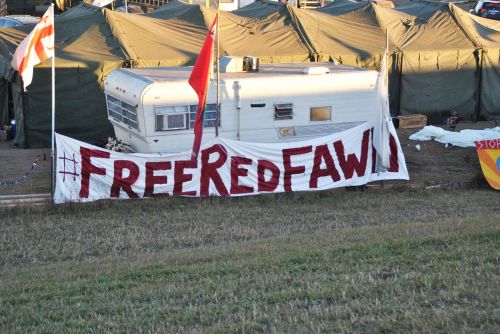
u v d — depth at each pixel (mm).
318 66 17984
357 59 22812
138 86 15453
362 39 23594
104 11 21672
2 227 12797
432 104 23734
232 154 14906
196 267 8844
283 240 10844
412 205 14336
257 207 14422
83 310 7168
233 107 15977
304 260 8773
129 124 16078
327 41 23156
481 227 10320
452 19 24891
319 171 15516
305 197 15148
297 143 15312
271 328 6160
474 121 24344
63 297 7781
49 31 14297
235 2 36812
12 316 7109
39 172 16844
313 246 9797
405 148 19641
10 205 13758
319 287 7312
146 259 9930
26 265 10562
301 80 16469
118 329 6461
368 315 6305
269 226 12859
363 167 15852
